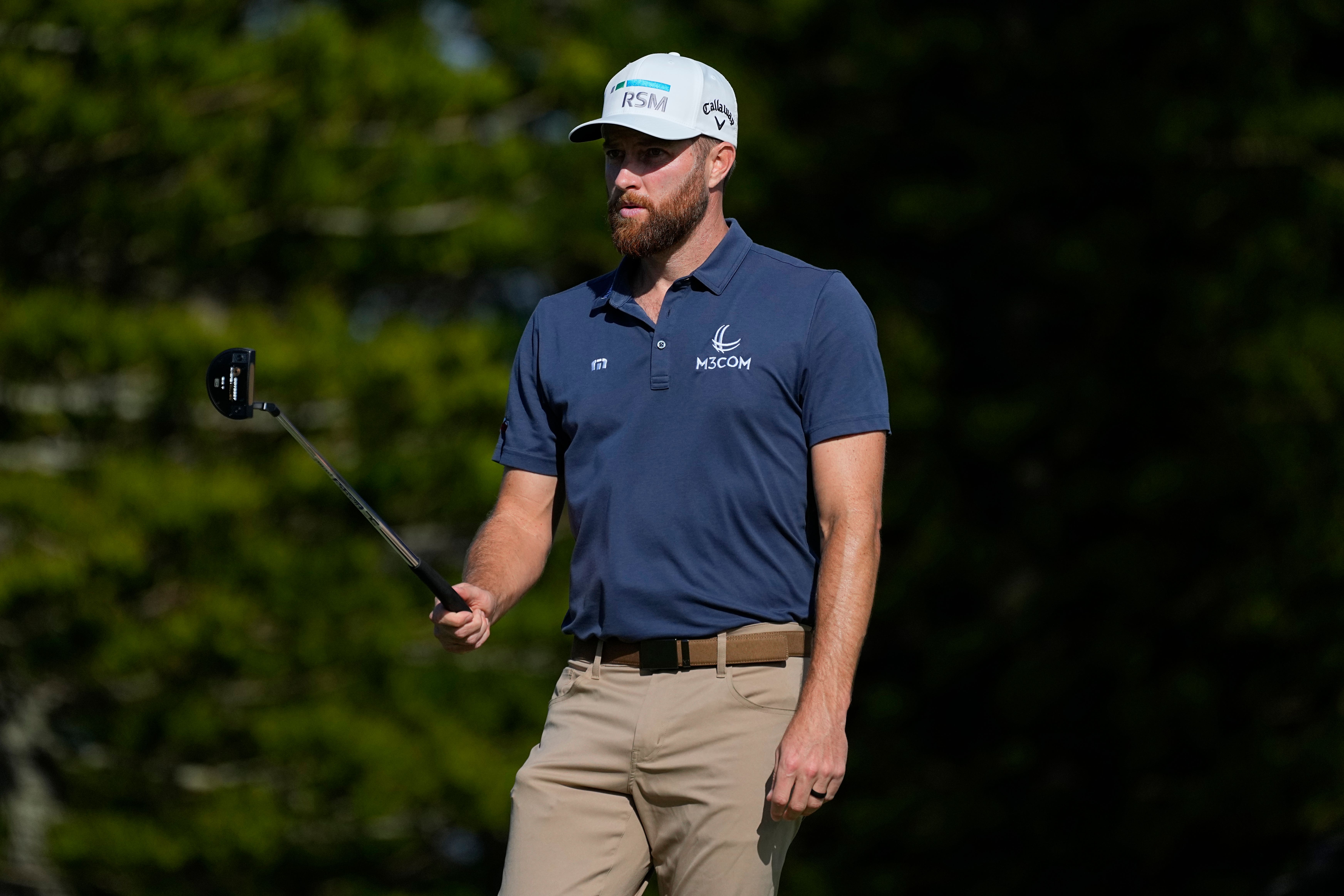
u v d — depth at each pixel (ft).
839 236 148.25
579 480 37.45
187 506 107.45
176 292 124.26
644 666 36.24
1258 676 124.36
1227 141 130.72
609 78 134.10
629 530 36.35
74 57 110.93
